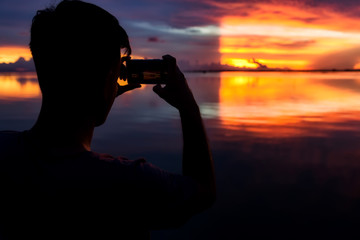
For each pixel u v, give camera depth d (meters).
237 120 10.66
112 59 0.54
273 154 6.21
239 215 3.53
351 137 7.99
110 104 0.58
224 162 5.62
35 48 0.52
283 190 4.27
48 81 0.53
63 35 0.50
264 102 16.88
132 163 0.52
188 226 3.27
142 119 10.77
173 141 7.25
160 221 0.53
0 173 0.53
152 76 0.61
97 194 0.50
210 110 13.32
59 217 0.51
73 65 0.51
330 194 4.14
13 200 0.53
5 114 11.56
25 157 0.53
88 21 0.51
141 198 0.50
